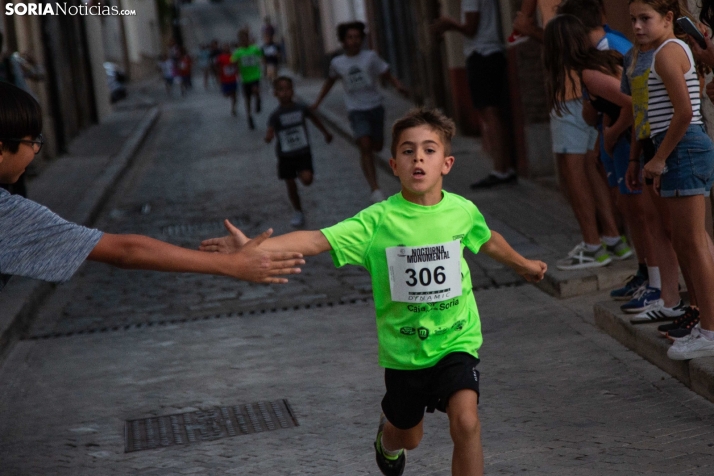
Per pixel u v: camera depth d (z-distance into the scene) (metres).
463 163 20.47
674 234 7.41
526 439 6.98
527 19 12.80
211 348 10.52
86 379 9.72
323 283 13.16
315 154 26.42
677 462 6.23
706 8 7.91
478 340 5.50
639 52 7.52
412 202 5.34
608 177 9.95
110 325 11.96
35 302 12.81
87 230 4.37
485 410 7.73
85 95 36.59
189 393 9.02
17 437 8.13
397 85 17.83
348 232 5.26
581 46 9.48
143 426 8.22
